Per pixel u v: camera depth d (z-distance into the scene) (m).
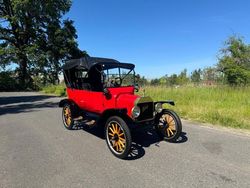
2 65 39.16
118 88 6.66
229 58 26.03
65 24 41.94
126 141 5.20
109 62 6.79
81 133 7.62
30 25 40.59
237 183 4.16
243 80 24.62
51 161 5.27
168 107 10.92
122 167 4.90
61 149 6.05
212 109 9.87
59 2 39.25
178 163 5.04
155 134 7.19
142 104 6.06
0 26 40.44
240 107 10.14
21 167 4.98
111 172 4.67
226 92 13.80
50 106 14.90
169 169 4.75
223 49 27.08
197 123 8.57
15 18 38.25
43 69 40.69
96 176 4.51
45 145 6.40
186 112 9.92
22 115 11.47
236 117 8.57
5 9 41.38
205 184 4.14
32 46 38.75
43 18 40.31
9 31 41.50
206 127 7.96
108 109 5.85
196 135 7.04
